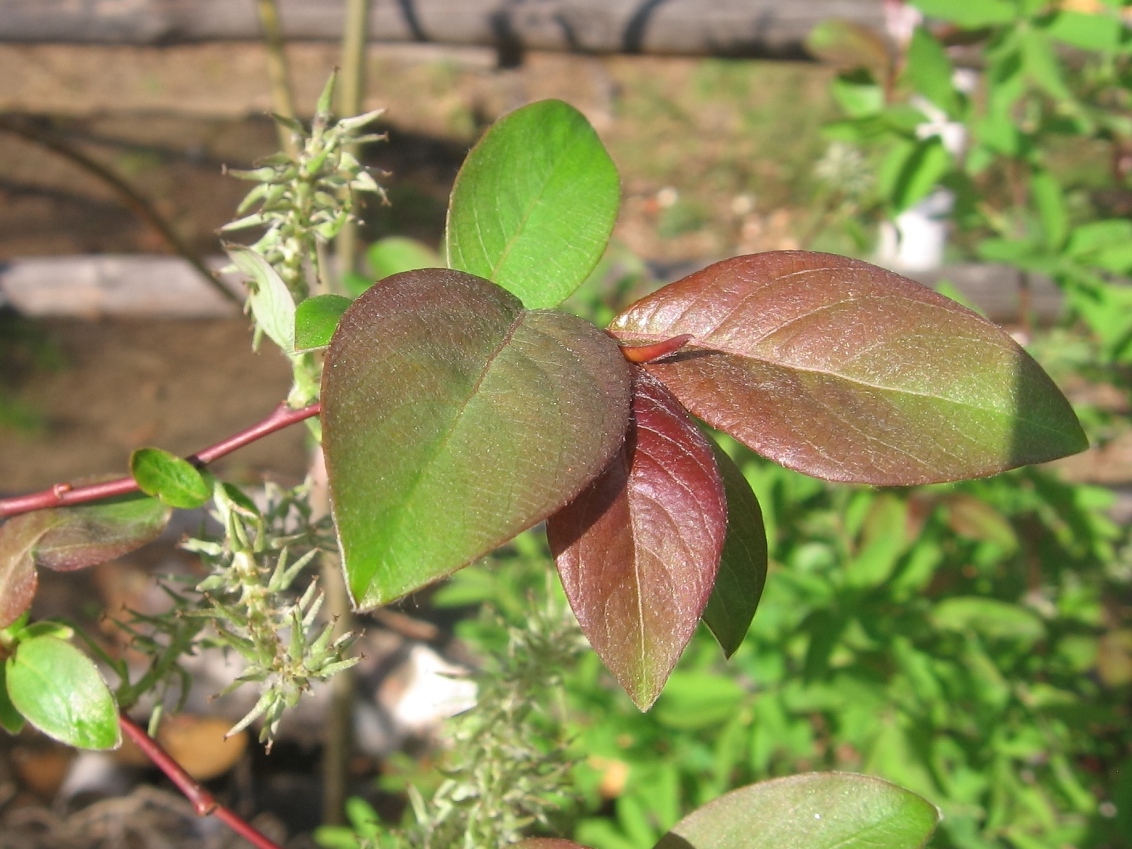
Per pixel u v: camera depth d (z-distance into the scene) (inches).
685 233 37.9
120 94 45.0
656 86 47.3
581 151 5.9
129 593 20.8
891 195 13.4
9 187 37.8
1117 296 13.6
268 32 14.3
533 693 7.7
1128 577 16.5
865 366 4.9
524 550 14.8
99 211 36.6
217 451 6.1
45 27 27.1
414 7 25.9
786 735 12.5
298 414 6.1
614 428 4.4
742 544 5.4
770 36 23.0
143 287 26.2
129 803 18.6
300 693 5.8
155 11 27.0
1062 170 29.4
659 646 4.6
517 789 7.5
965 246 25.1
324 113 6.3
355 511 4.0
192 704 19.6
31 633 6.5
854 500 13.4
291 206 6.3
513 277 5.7
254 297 6.1
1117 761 15.3
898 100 15.0
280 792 19.6
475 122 43.7
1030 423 4.7
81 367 30.7
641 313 5.2
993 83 13.0
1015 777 13.6
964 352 4.8
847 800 5.7
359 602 4.0
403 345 4.4
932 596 14.2
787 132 43.9
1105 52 15.3
